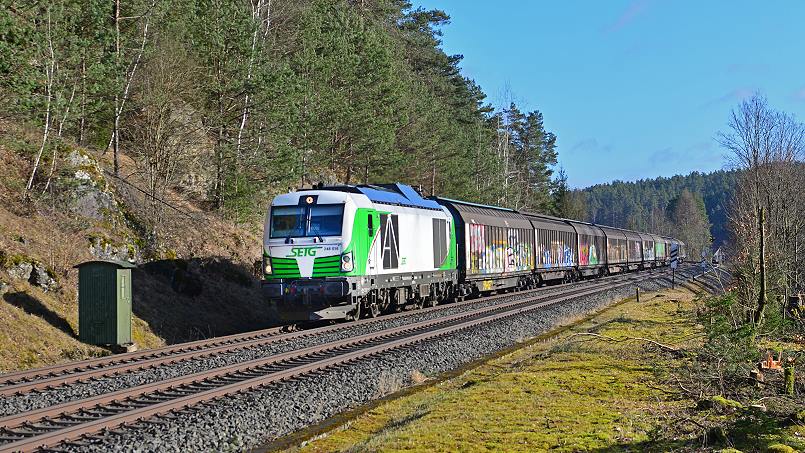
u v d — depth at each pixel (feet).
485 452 25.08
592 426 27.96
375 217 70.13
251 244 95.30
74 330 54.85
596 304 95.30
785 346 46.42
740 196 93.97
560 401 33.06
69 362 46.55
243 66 95.96
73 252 62.03
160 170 86.38
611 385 36.45
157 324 61.98
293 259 65.62
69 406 32.42
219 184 97.86
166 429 29.58
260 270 87.97
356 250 66.08
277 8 126.82
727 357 37.35
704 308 66.28
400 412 34.81
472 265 99.66
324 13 139.13
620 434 26.55
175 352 51.98
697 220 482.28
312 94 117.50
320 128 121.29
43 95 66.49
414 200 83.87
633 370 40.55
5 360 45.68
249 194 98.12
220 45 94.84
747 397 32.37
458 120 219.82
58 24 70.23
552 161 319.88
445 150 171.83
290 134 102.99
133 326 58.70
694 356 41.37
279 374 40.78
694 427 26.86
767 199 87.97
